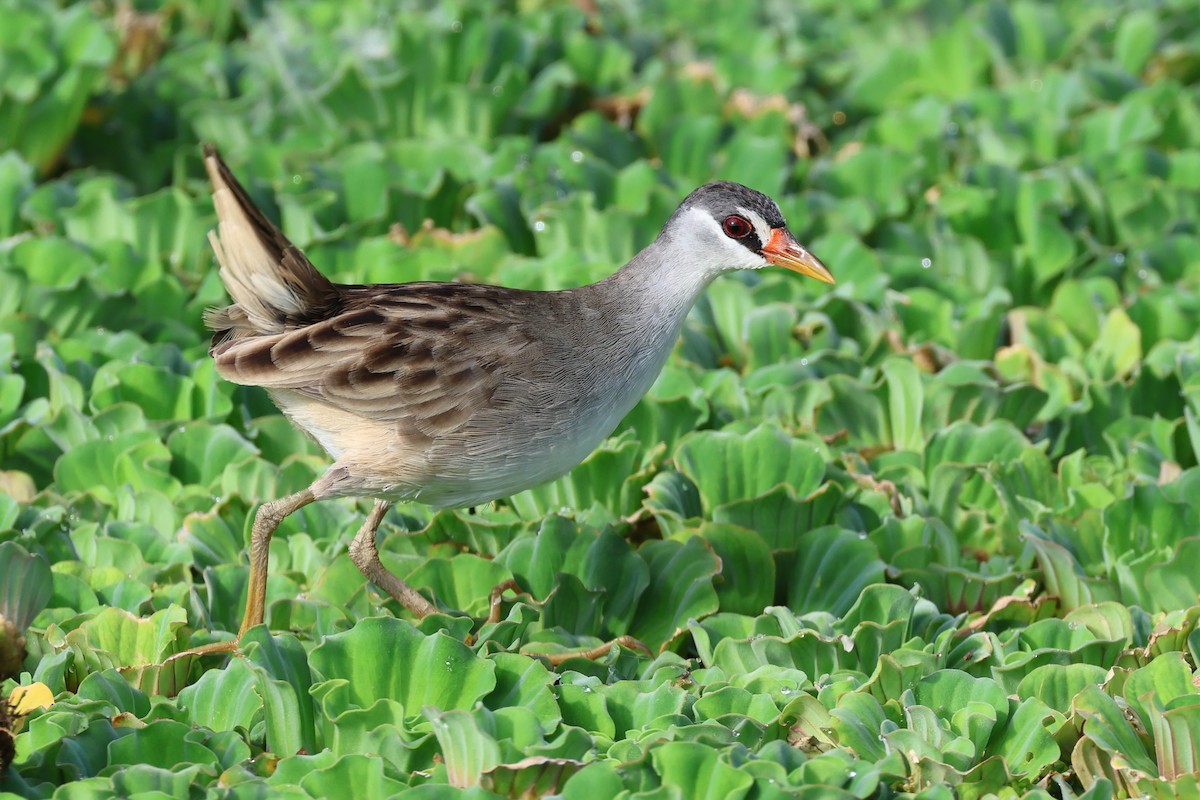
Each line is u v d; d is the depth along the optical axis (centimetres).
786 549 967
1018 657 844
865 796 705
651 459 1051
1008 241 1435
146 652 850
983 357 1262
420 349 877
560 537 939
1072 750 788
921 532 991
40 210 1372
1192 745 752
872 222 1405
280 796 705
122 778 705
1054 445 1144
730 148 1501
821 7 1958
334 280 1259
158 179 1530
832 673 848
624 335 927
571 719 792
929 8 1852
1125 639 871
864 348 1265
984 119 1590
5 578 820
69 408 1064
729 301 1263
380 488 896
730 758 716
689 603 929
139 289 1251
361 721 759
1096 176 1496
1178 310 1255
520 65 1647
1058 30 1808
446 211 1426
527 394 888
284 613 891
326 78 1625
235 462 1035
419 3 1789
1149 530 980
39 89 1462
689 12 1912
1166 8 1873
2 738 702
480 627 898
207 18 1842
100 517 1016
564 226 1351
